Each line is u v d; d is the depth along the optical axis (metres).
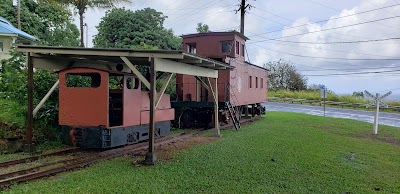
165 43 29.20
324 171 7.23
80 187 5.69
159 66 7.95
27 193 5.34
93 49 8.09
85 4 19.81
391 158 9.07
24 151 8.58
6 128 9.19
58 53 8.38
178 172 6.80
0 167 7.07
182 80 16.16
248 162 7.78
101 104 8.70
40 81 10.62
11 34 18.91
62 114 9.16
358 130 15.57
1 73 12.23
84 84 11.50
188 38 17.33
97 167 7.17
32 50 8.54
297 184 6.20
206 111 15.30
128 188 5.71
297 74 53.84
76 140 8.95
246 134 12.57
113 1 20.81
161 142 10.52
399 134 14.81
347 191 5.95
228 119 15.34
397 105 32.88
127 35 28.73
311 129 14.76
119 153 8.67
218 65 10.80
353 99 36.59
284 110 28.42
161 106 11.27
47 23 28.50
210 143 10.48
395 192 6.01
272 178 6.53
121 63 10.68
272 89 53.03
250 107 20.66
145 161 7.48
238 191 5.70
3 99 10.96
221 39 16.50
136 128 9.80
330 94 39.47
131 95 9.47
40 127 9.95
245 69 18.12
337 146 10.57
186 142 10.71
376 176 7.06
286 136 12.22
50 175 6.49
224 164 7.53
